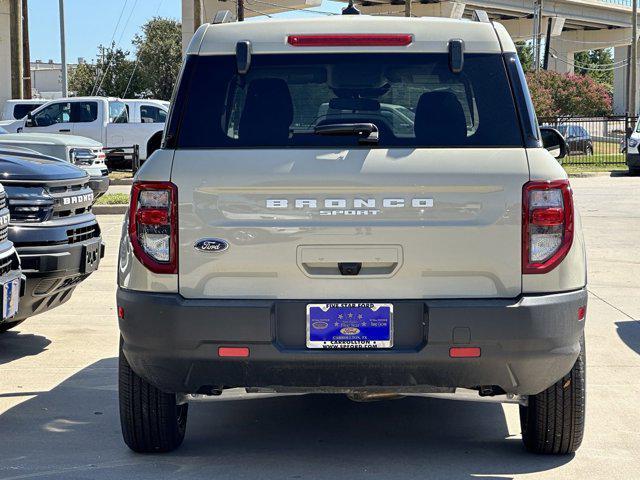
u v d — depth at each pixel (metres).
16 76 34.59
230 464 5.80
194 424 6.71
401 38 5.43
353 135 5.24
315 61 5.43
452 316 5.05
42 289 8.46
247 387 5.30
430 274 5.13
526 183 5.14
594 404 7.16
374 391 5.30
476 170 5.13
